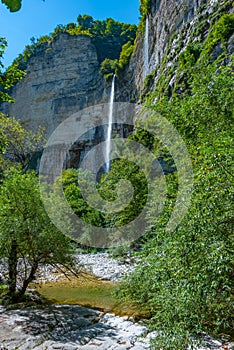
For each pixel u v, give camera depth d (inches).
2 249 280.5
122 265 492.4
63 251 295.0
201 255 125.3
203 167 132.3
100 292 338.6
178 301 133.1
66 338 191.5
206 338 160.4
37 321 223.0
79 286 373.4
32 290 336.5
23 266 322.0
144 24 1486.2
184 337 127.6
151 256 201.5
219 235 119.0
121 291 262.7
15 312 245.4
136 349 171.9
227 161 120.3
